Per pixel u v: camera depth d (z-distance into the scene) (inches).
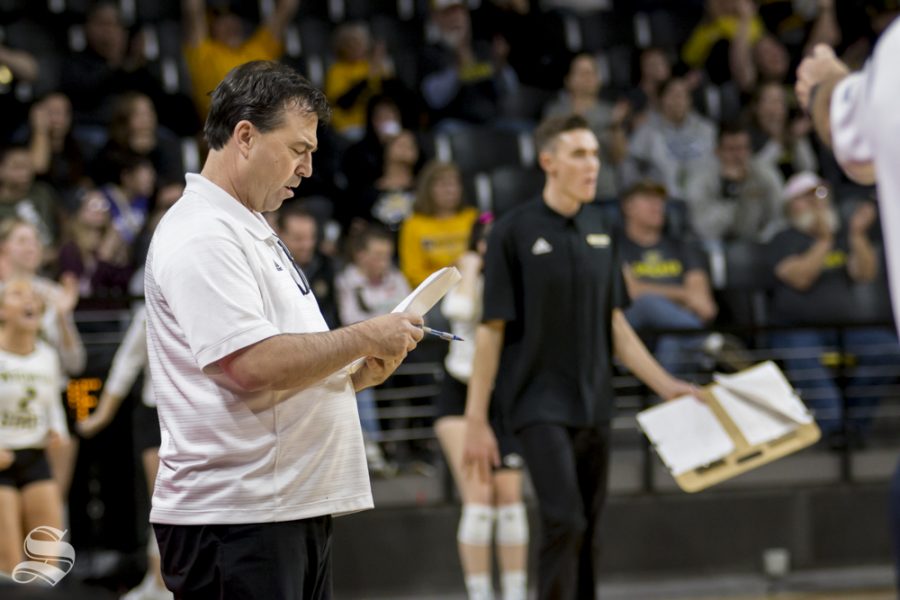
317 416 209.5
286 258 219.5
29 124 612.7
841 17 807.7
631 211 576.4
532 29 757.3
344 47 728.3
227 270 200.5
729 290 592.4
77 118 682.8
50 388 429.1
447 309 418.9
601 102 719.1
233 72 211.8
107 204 550.9
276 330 200.7
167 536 210.7
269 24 741.9
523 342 338.3
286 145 208.2
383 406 519.5
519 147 699.4
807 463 515.5
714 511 500.4
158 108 679.7
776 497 505.4
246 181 210.1
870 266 579.5
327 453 210.2
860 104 143.3
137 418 449.1
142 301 461.7
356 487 214.2
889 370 552.1
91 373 482.3
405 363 509.4
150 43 754.2
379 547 477.4
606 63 796.0
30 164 569.3
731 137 671.8
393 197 622.2
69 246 538.6
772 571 496.7
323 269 486.6
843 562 510.0
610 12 832.9
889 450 525.0
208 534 206.4
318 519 213.3
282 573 205.0
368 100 674.8
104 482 475.2
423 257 572.1
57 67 692.1
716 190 670.5
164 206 532.7
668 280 569.9
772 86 721.0
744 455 327.9
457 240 573.9
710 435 330.3
